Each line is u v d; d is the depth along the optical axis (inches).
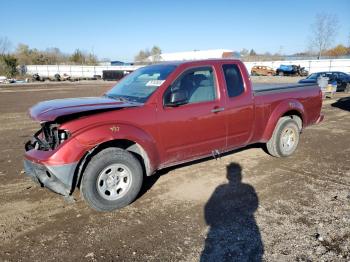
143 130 172.7
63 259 128.6
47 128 163.9
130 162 168.7
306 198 180.1
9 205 177.0
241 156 260.4
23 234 147.4
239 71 218.5
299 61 2116.1
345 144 297.9
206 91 200.7
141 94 187.2
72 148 152.6
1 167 242.5
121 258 128.6
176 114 184.2
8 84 1781.5
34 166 163.5
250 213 163.6
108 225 154.6
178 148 189.3
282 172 223.1
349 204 171.8
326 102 650.2
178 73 188.4
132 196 172.1
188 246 135.9
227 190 193.6
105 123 161.2
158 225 153.7
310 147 288.7
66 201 180.9
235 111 212.1
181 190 194.5
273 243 136.7
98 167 159.6
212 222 155.6
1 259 128.9
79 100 187.0
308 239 139.1
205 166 236.5
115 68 2714.1
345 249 131.6
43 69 2733.8
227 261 125.5
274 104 239.8
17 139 345.4
